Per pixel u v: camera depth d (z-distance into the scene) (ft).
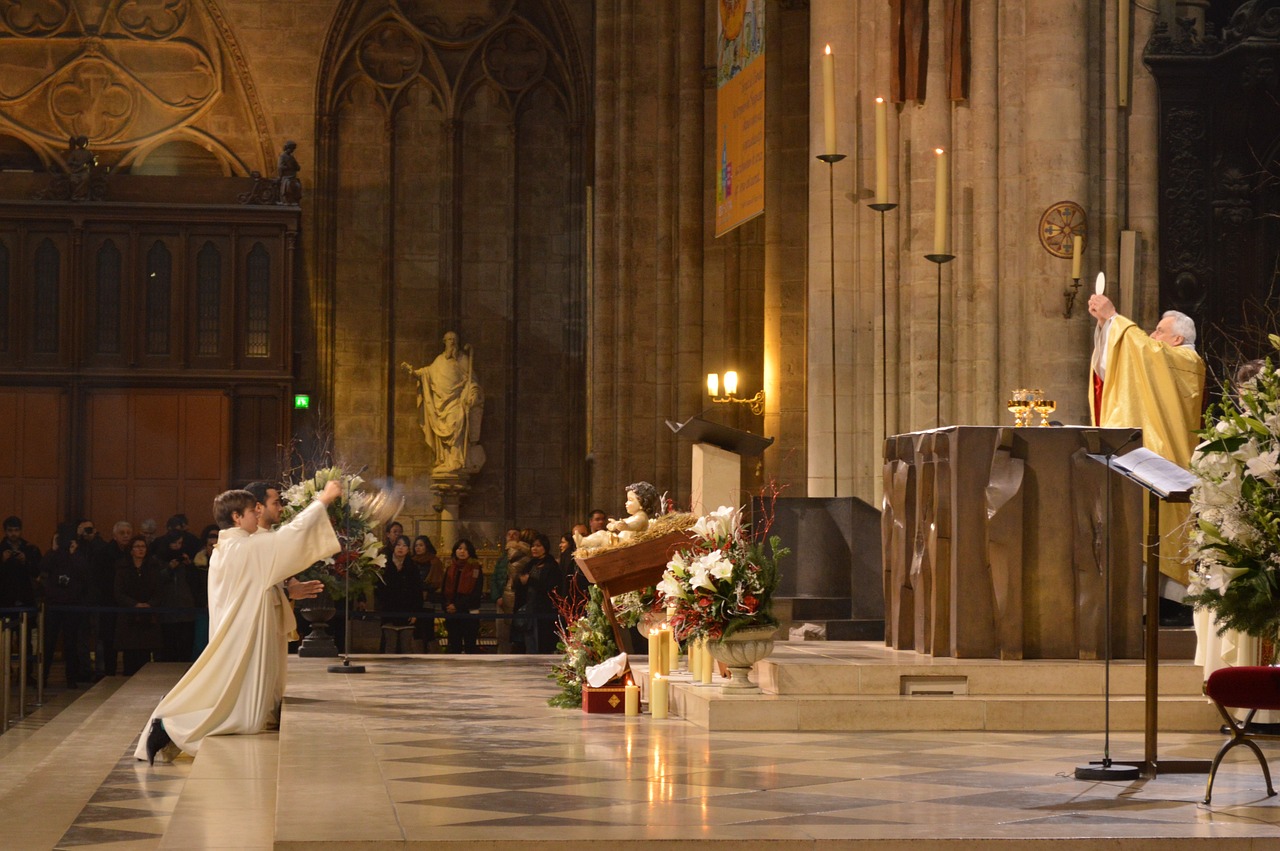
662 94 79.10
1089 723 27.20
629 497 32.78
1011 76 46.37
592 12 93.30
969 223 46.57
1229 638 26.40
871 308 47.65
